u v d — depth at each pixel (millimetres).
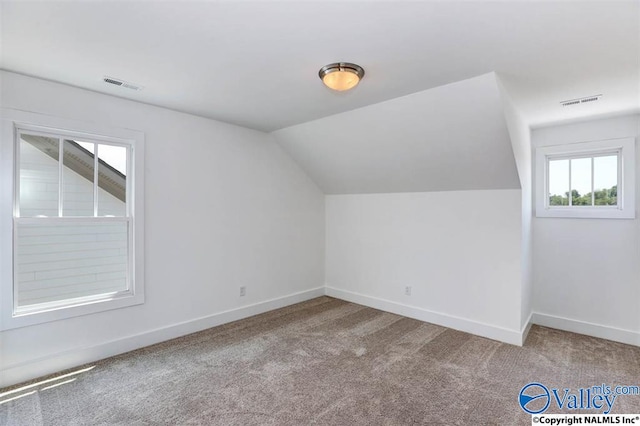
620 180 3197
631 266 3109
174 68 2238
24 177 2451
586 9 1538
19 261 2430
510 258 3109
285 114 3287
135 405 2084
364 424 1916
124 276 2918
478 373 2494
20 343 2350
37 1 1488
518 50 1952
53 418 1951
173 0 1493
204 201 3420
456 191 3465
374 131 3242
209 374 2473
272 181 4098
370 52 1997
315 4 1517
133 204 2910
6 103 2289
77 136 2646
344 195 4555
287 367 2584
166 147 3119
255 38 1843
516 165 2863
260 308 3955
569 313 3445
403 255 3916
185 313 3271
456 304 3463
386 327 3484
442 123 2795
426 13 1589
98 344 2703
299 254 4449
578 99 2729
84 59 2107
